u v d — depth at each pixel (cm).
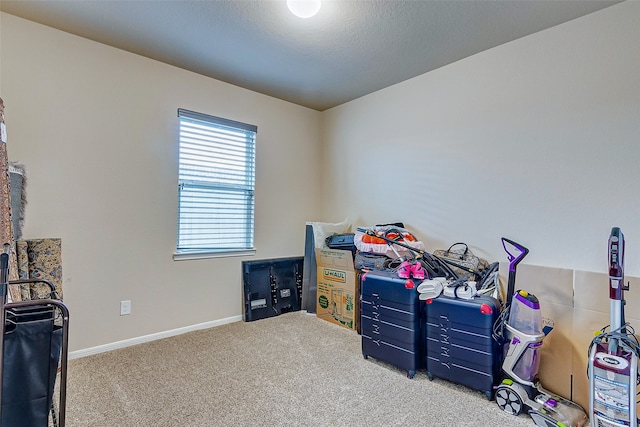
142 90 283
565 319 209
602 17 208
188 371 233
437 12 214
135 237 281
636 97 197
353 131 383
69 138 249
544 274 221
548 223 231
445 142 293
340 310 332
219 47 264
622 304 161
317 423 178
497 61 258
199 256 320
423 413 188
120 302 273
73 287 252
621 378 152
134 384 215
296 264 389
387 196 345
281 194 387
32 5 213
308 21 225
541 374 214
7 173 145
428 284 225
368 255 302
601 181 209
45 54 239
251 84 339
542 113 234
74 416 180
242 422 178
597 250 210
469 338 208
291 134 395
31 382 113
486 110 265
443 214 295
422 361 234
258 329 321
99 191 263
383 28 233
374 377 229
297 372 234
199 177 321
